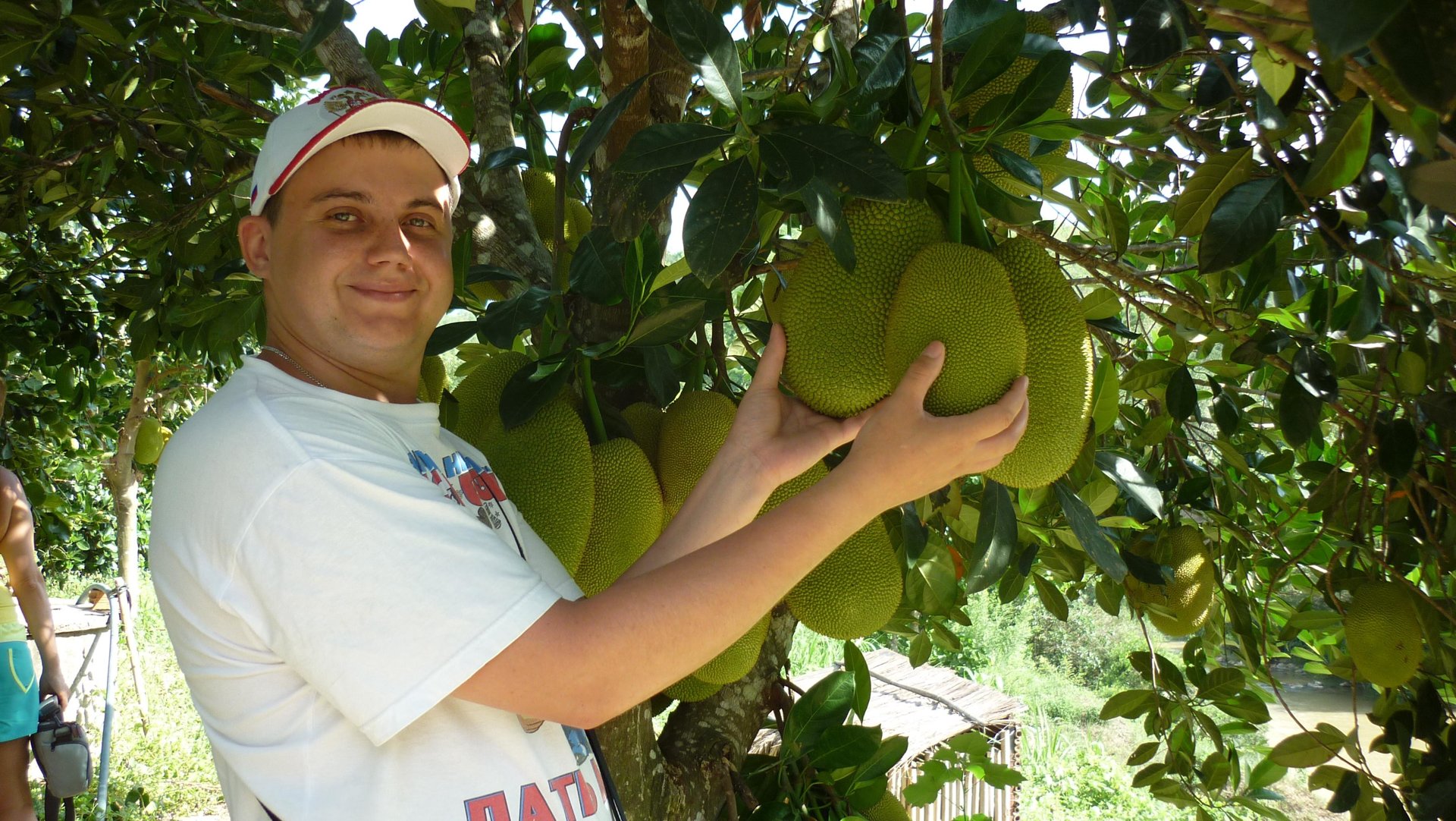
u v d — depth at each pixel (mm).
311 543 984
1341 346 2326
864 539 1839
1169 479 2680
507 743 1109
